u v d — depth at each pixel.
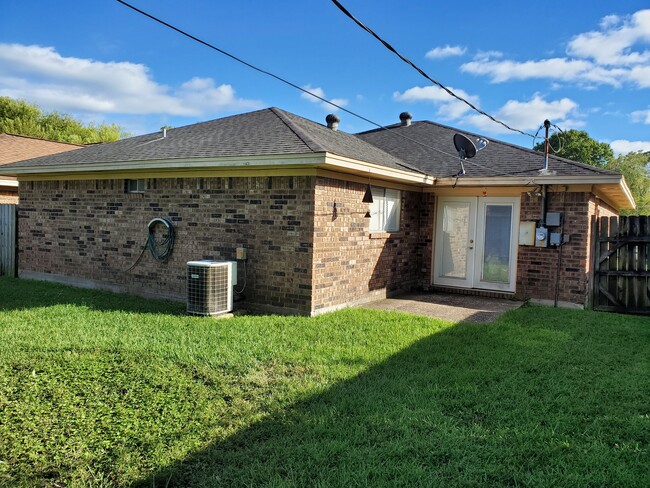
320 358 5.31
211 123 11.23
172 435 3.51
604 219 9.27
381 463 3.12
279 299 7.89
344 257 8.38
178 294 8.92
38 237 11.05
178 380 4.59
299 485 2.89
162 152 9.10
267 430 3.60
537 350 5.79
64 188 10.50
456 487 2.88
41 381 4.54
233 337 6.16
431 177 9.90
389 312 8.01
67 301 8.59
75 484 2.90
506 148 11.25
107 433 3.54
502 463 3.16
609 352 5.78
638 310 9.00
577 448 3.34
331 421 3.74
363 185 8.82
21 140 18.08
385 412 3.90
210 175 8.46
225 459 3.19
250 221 8.10
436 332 6.65
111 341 5.86
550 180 8.84
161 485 2.92
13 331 6.27
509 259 10.06
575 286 9.12
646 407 4.07
